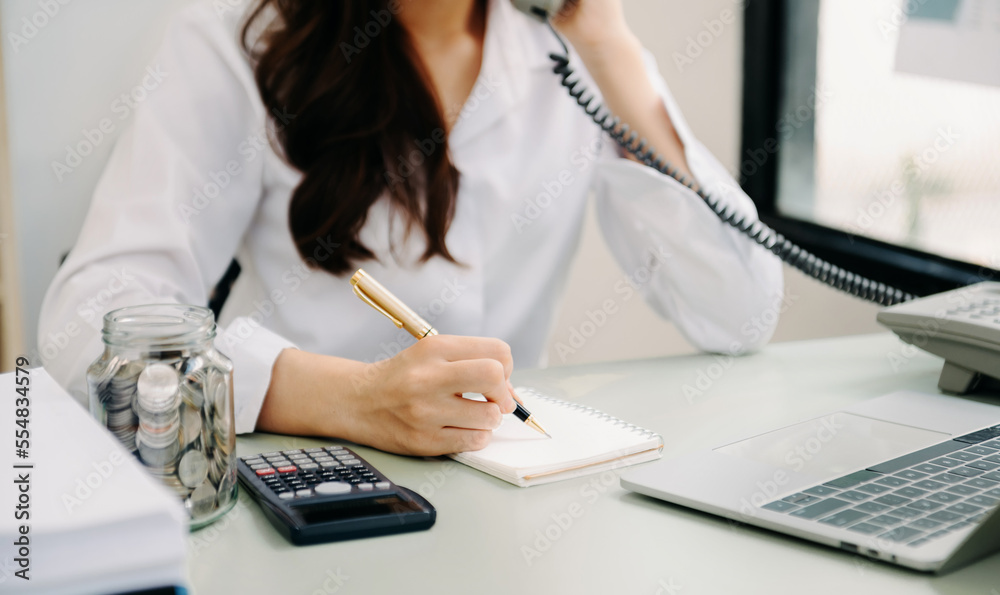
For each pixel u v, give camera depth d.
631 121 1.08
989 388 0.79
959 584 0.42
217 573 0.43
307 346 1.03
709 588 0.42
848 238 1.42
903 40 1.29
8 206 1.46
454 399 0.61
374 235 1.00
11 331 1.50
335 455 0.59
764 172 1.61
